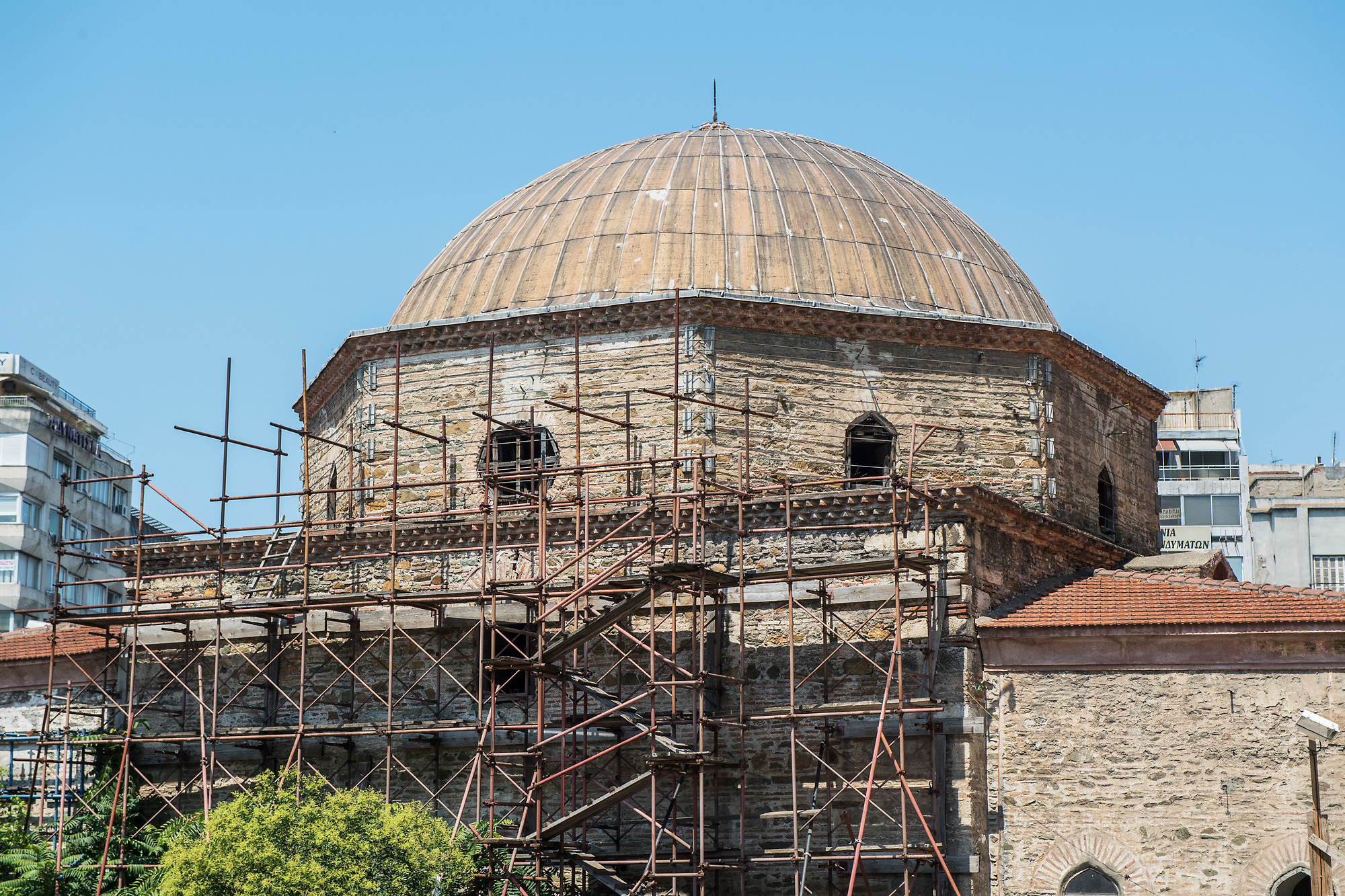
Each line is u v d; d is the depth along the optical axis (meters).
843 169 83.69
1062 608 66.94
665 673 68.06
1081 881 63.66
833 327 73.06
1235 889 62.19
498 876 62.22
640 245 77.12
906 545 66.94
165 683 75.94
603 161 85.62
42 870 66.88
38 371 157.62
